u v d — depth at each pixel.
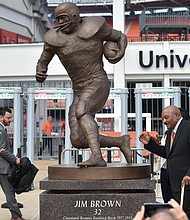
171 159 6.60
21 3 34.00
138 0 42.72
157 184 11.40
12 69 22.50
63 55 6.43
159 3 42.25
